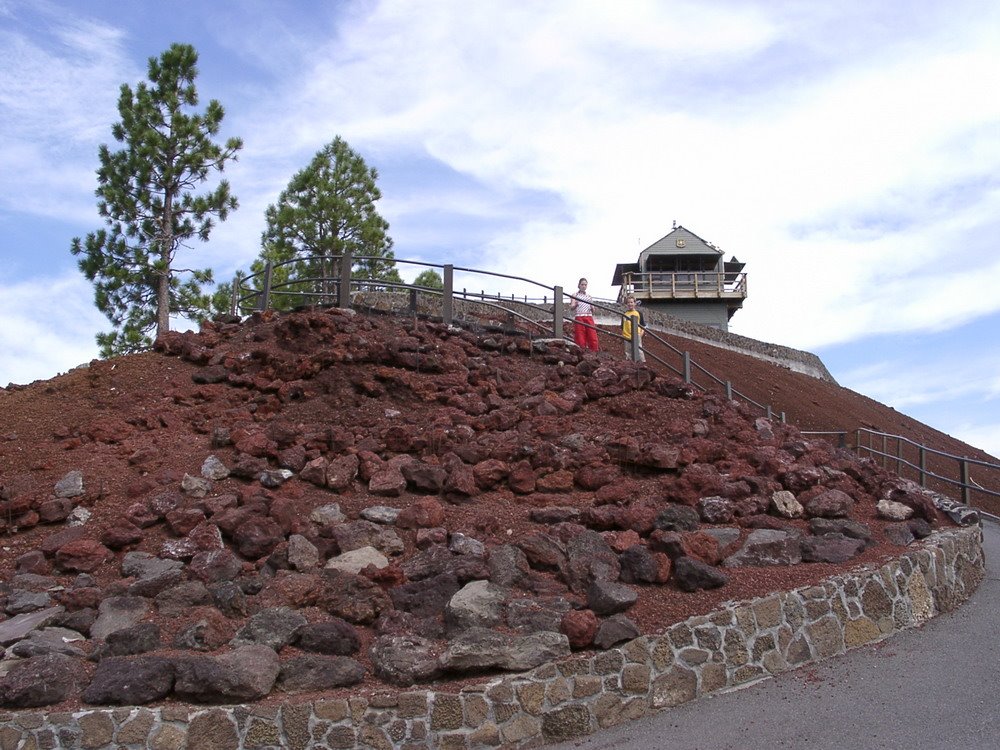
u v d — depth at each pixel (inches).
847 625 351.3
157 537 376.8
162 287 989.8
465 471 431.5
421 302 1116.5
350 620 326.6
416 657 296.2
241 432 464.8
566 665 301.1
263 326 622.8
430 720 280.2
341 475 424.8
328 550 364.2
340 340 575.5
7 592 335.0
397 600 332.2
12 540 380.2
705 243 2322.8
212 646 300.0
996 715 288.0
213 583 339.3
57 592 338.3
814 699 308.3
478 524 388.5
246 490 409.4
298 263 1208.8
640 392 574.9
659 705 307.6
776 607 338.6
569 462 452.8
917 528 427.8
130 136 997.2
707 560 365.4
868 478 480.4
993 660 332.8
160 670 274.8
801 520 422.9
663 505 421.1
